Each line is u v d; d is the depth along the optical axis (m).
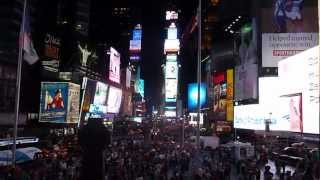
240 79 95.56
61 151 40.72
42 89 78.44
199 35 34.12
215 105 116.88
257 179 30.05
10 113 69.31
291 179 29.27
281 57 75.00
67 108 77.75
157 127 119.88
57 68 92.56
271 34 75.69
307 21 75.00
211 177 26.77
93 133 10.56
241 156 43.81
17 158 31.41
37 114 80.81
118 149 41.56
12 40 80.19
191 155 39.41
